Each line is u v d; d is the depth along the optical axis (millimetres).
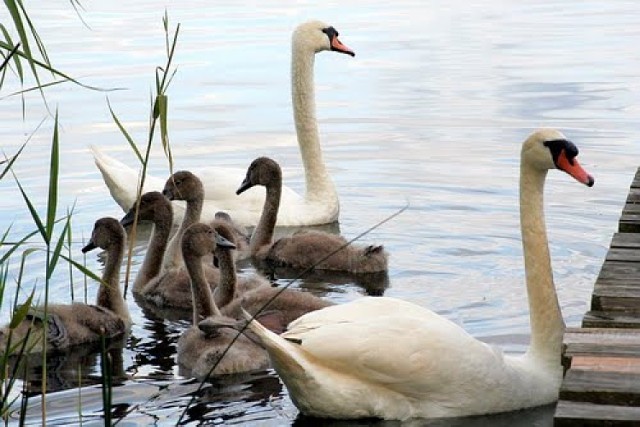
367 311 10438
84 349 12531
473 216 17094
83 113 23016
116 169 17969
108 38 30844
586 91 24469
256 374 11500
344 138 21219
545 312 11070
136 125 22047
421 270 14930
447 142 20797
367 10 36312
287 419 10312
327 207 17734
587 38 31125
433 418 10398
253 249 16344
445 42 30641
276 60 28031
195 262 13000
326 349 10078
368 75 26531
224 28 32531
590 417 8266
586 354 9438
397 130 21672
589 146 20297
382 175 19172
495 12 36188
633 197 14672
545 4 38031
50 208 8859
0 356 11688
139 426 10141
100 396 10977
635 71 26500
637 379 8836
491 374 10391
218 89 25156
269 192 16484
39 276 14758
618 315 10750
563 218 16734
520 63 27625
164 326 13469
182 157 20125
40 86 9320
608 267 11906
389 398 10266
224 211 17906
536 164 11195
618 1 38500
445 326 10398
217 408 10586
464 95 24297
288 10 35938
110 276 13531
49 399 10906
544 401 10789
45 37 30875
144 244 16969
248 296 13219
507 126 21734
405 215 17312
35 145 20719
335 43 18594
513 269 14773
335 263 15266
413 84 25438
